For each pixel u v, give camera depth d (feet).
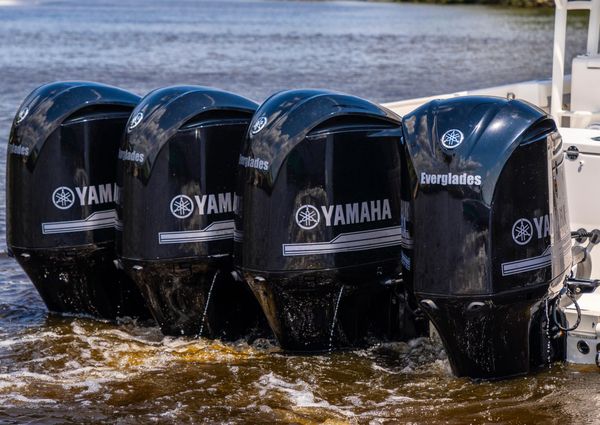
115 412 22.41
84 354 26.12
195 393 23.38
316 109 24.48
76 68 126.62
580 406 22.21
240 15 334.03
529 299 22.53
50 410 22.53
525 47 165.58
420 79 113.80
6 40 180.75
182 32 218.59
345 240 24.72
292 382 23.90
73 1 500.74
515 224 22.17
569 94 37.24
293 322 25.29
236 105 26.40
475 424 21.47
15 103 87.15
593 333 24.00
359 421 21.65
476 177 21.86
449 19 271.69
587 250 26.02
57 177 27.99
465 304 22.24
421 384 23.62
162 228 25.94
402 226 23.76
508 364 23.44
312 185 24.39
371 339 26.17
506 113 22.33
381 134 24.43
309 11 376.68
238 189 25.21
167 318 27.02
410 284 23.38
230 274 26.68
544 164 22.53
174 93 26.40
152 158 25.77
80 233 28.17
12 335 27.81
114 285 29.04
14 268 36.29
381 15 318.24
